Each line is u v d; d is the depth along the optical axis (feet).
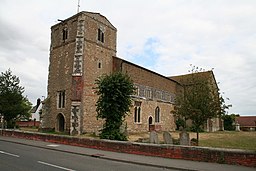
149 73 150.00
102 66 118.83
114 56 126.31
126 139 72.54
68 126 107.24
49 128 115.75
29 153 50.42
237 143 95.66
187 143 58.08
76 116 102.63
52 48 124.57
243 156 40.16
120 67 122.52
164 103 165.17
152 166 41.09
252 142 100.58
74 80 106.11
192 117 71.51
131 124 127.44
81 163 41.16
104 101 71.97
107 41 124.06
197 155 44.39
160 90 161.68
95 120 110.01
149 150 50.16
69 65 112.88
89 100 108.88
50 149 59.00
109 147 56.70
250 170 36.70
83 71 107.86
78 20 111.86
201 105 70.18
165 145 48.26
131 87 75.10
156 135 63.10
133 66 133.49
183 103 73.61
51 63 123.65
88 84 109.50
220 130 213.46
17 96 108.37
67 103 109.91
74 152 53.78
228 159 41.47
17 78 110.63
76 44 109.91
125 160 44.75
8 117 109.09
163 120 162.40
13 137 86.12
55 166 37.11
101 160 45.80
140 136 108.99
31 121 232.94
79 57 108.17
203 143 91.97
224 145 87.10
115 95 71.05
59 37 121.49
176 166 39.63
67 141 66.44
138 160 44.68
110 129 71.15
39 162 40.09
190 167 38.93
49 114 117.80
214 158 42.75
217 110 71.00
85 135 98.99
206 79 78.28
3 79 107.65
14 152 51.06
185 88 79.00
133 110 130.31
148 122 144.36
